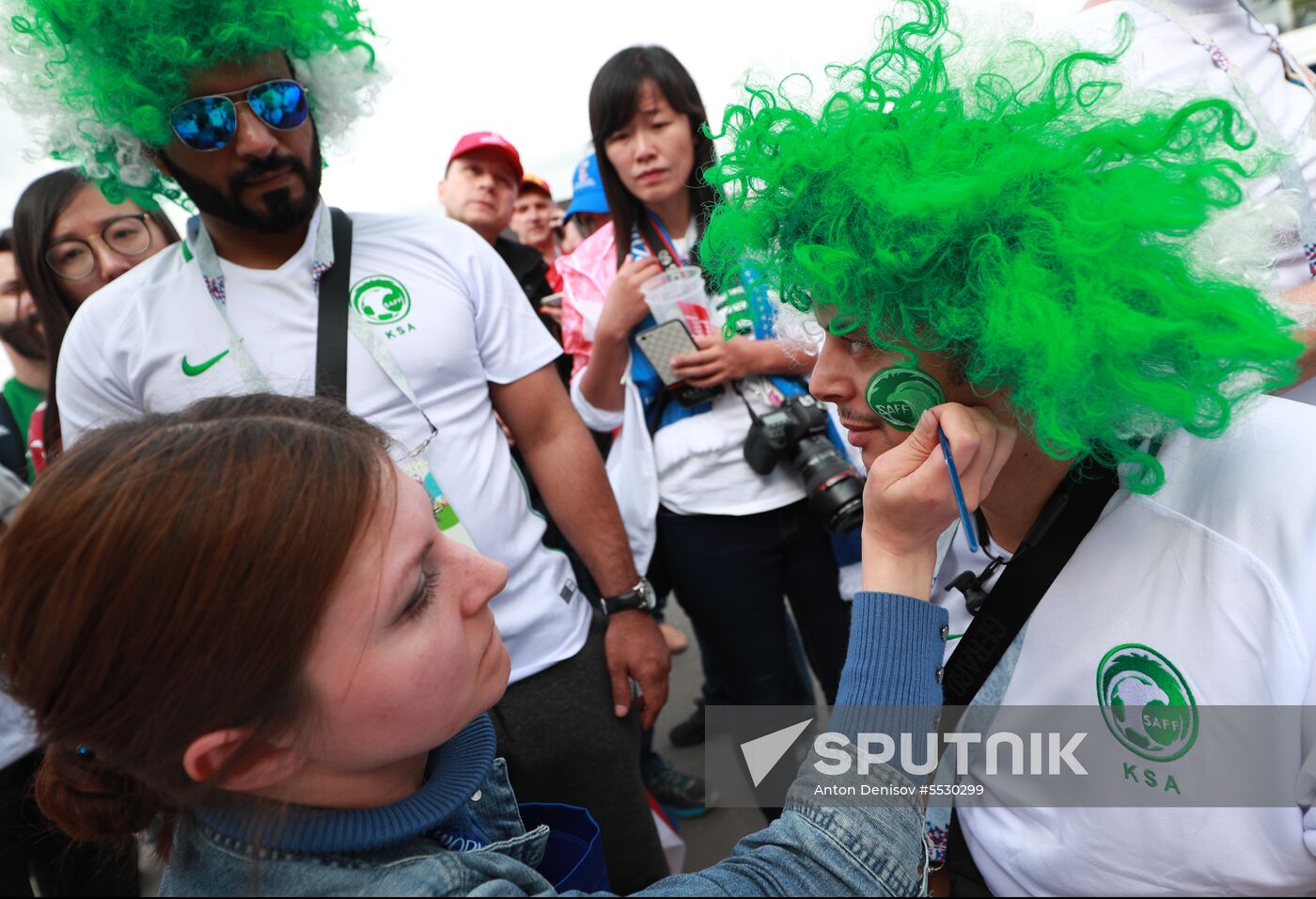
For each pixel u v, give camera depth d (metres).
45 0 1.24
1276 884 0.82
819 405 1.87
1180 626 0.79
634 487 2.02
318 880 0.58
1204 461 0.79
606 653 1.61
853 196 0.74
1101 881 0.91
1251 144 0.66
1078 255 0.63
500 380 1.57
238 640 0.53
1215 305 0.62
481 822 0.81
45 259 1.88
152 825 0.67
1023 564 0.86
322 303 1.36
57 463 0.58
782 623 2.03
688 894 0.64
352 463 0.59
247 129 1.24
